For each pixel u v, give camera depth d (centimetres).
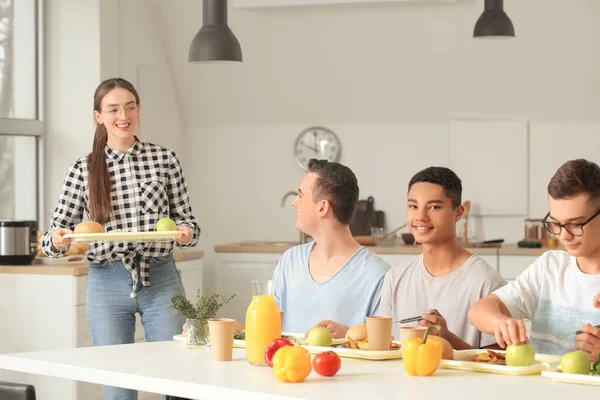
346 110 663
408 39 617
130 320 373
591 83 615
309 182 302
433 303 287
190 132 695
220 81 661
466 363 228
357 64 636
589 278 252
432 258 290
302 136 674
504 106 639
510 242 651
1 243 464
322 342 259
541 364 224
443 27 607
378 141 664
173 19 635
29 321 456
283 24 624
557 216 238
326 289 302
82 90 552
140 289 367
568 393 199
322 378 219
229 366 238
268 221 686
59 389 454
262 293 258
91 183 366
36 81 557
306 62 641
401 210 662
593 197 234
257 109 675
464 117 649
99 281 367
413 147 659
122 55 588
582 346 225
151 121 634
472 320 253
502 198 647
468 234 653
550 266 262
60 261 485
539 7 590
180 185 381
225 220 693
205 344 266
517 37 604
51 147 557
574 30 594
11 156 545
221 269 623
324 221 301
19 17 551
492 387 206
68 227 375
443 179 284
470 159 649
